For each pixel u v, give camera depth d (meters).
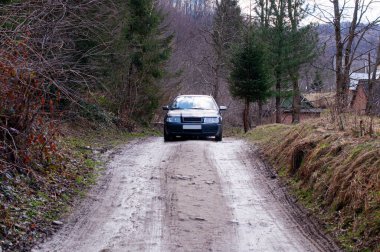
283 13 29.86
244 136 17.89
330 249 5.71
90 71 13.64
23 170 7.64
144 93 23.45
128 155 12.12
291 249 5.75
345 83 16.06
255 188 8.86
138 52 21.89
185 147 13.27
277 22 29.88
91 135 15.52
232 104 44.25
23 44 7.00
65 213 6.93
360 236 5.74
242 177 9.70
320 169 8.02
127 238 6.04
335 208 6.74
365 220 5.88
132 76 21.77
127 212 7.17
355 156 7.22
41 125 8.38
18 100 7.48
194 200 7.91
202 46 46.38
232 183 9.20
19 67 6.97
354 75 22.08
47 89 8.27
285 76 30.86
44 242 5.75
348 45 16.27
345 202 6.59
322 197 7.37
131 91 22.00
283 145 11.04
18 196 6.83
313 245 5.87
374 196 6.06
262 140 14.55
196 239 6.06
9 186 6.93
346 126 9.57
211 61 43.38
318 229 6.47
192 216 7.04
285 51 29.36
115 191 8.38
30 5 8.27
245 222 6.82
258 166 10.84
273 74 29.55
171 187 8.72
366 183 6.42
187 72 44.66
